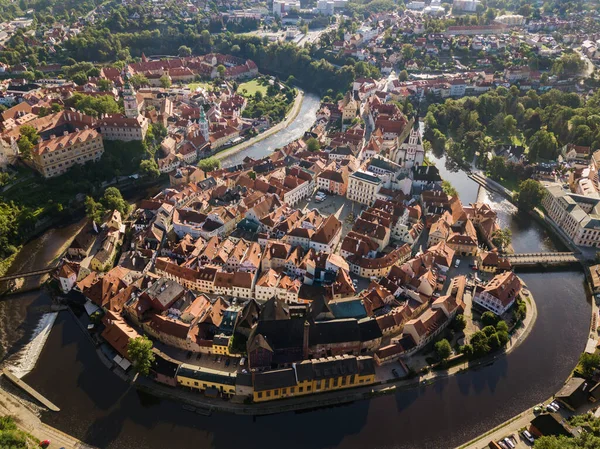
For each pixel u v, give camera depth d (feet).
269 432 558.15
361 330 652.48
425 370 633.61
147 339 637.30
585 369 634.84
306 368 589.32
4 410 573.74
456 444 549.95
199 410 578.66
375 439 554.87
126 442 543.39
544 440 500.33
